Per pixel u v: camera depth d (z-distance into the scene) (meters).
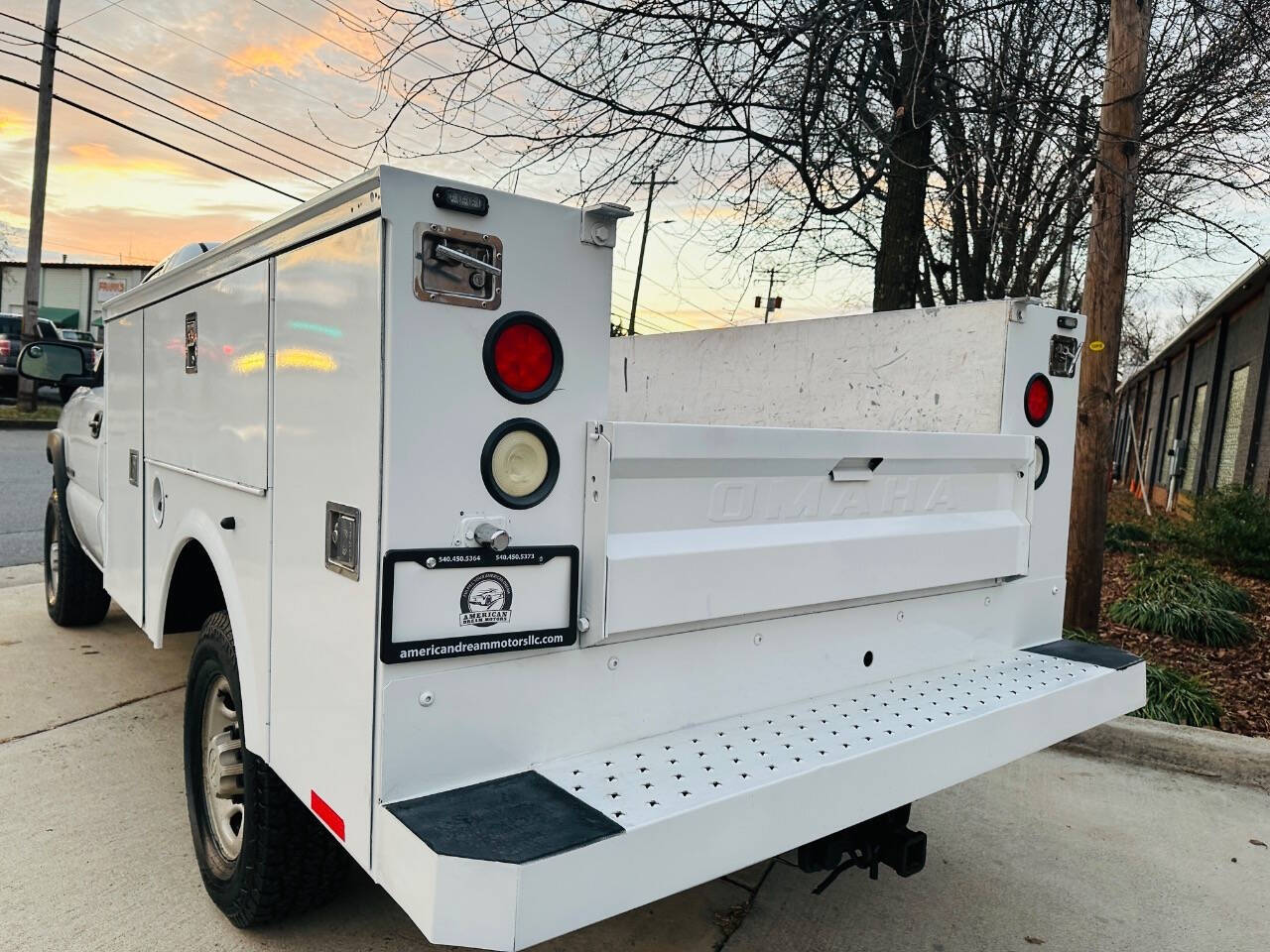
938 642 2.72
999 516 2.88
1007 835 3.60
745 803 1.81
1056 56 7.38
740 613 2.13
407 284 1.62
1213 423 16.50
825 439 2.26
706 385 4.18
